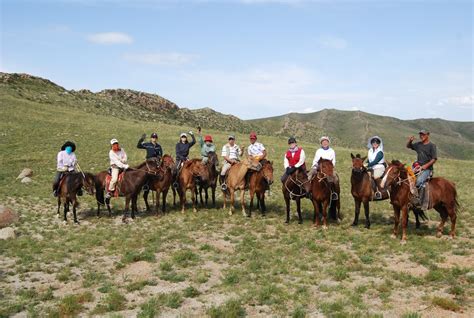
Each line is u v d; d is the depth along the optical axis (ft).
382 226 49.75
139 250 42.34
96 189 55.88
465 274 32.78
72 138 139.95
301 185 49.24
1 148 117.19
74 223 54.03
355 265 35.96
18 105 192.34
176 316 27.30
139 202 68.23
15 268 37.01
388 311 27.12
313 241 43.57
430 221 52.75
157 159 57.41
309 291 30.81
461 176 97.60
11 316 27.53
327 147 50.96
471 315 26.07
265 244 43.55
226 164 59.62
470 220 52.54
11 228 47.75
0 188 75.41
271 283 32.48
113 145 55.47
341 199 68.08
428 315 26.30
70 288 32.60
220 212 59.06
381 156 48.11
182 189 58.70
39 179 84.99
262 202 56.65
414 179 41.45
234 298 29.58
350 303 28.35
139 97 331.57
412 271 34.35
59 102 233.55
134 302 29.68
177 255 39.14
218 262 38.40
